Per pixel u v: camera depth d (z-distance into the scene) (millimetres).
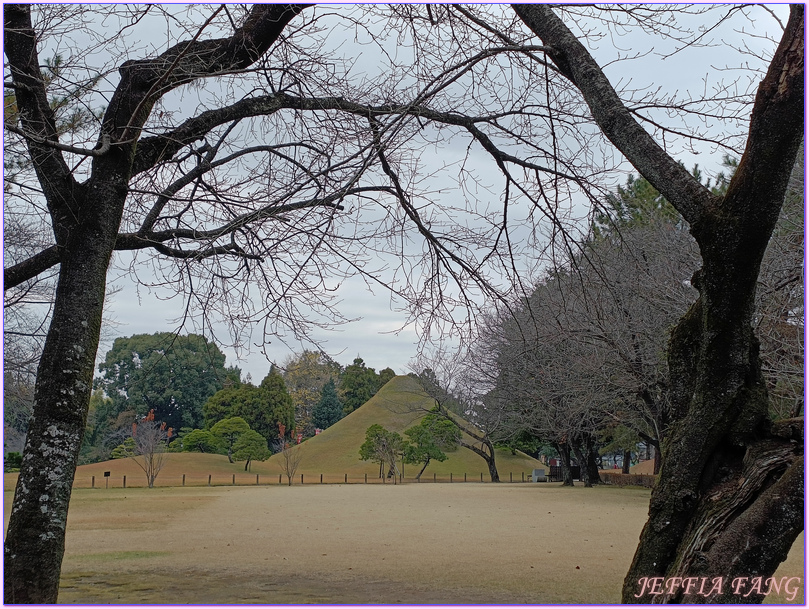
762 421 3594
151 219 6289
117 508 21516
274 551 11789
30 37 5285
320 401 66125
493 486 36312
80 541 13266
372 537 13727
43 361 4812
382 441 43375
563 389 18797
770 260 10945
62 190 5215
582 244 5945
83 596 8039
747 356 3633
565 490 30969
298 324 6074
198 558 11031
